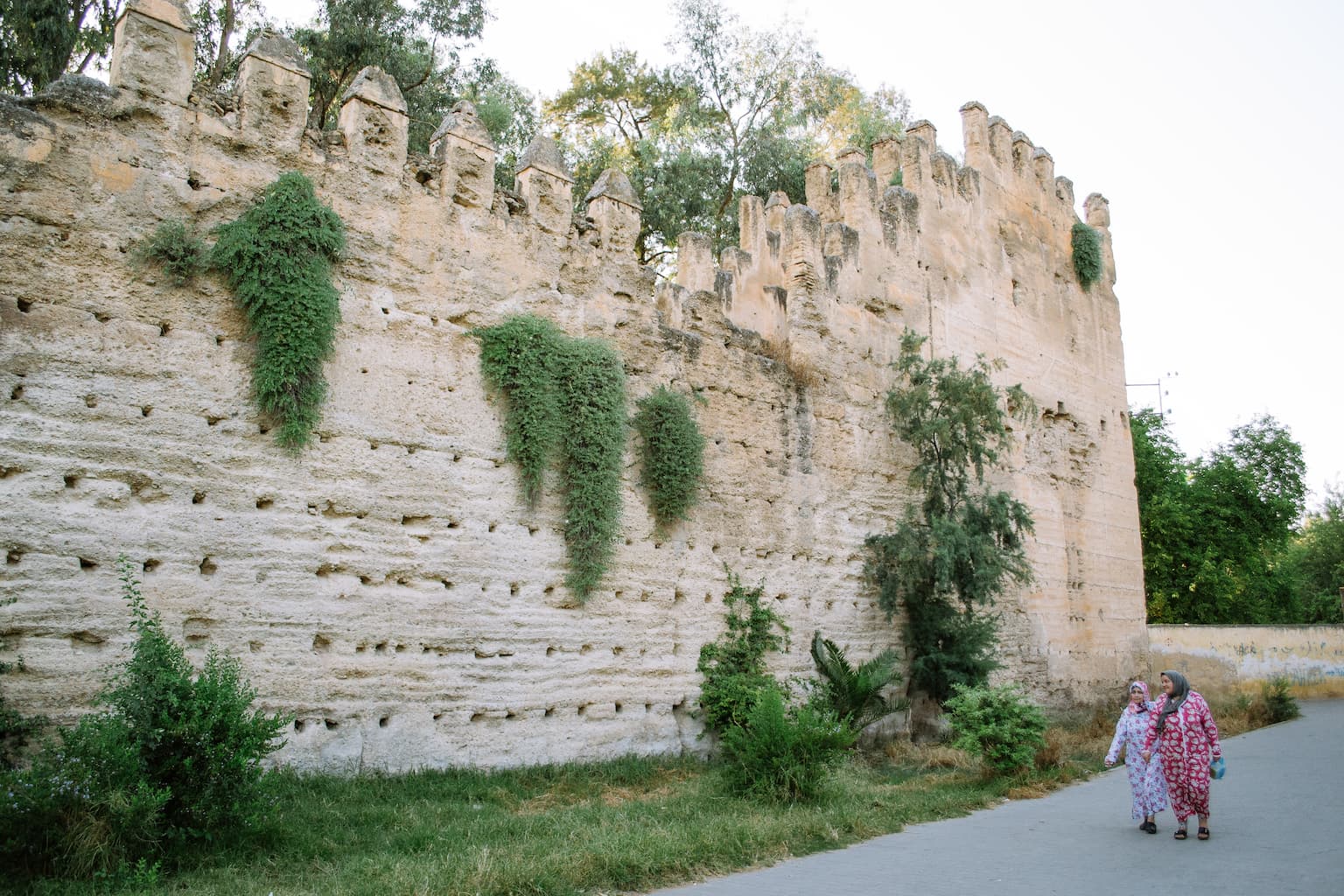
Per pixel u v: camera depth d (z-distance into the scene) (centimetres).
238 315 1162
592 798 1219
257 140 1214
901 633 1997
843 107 3612
